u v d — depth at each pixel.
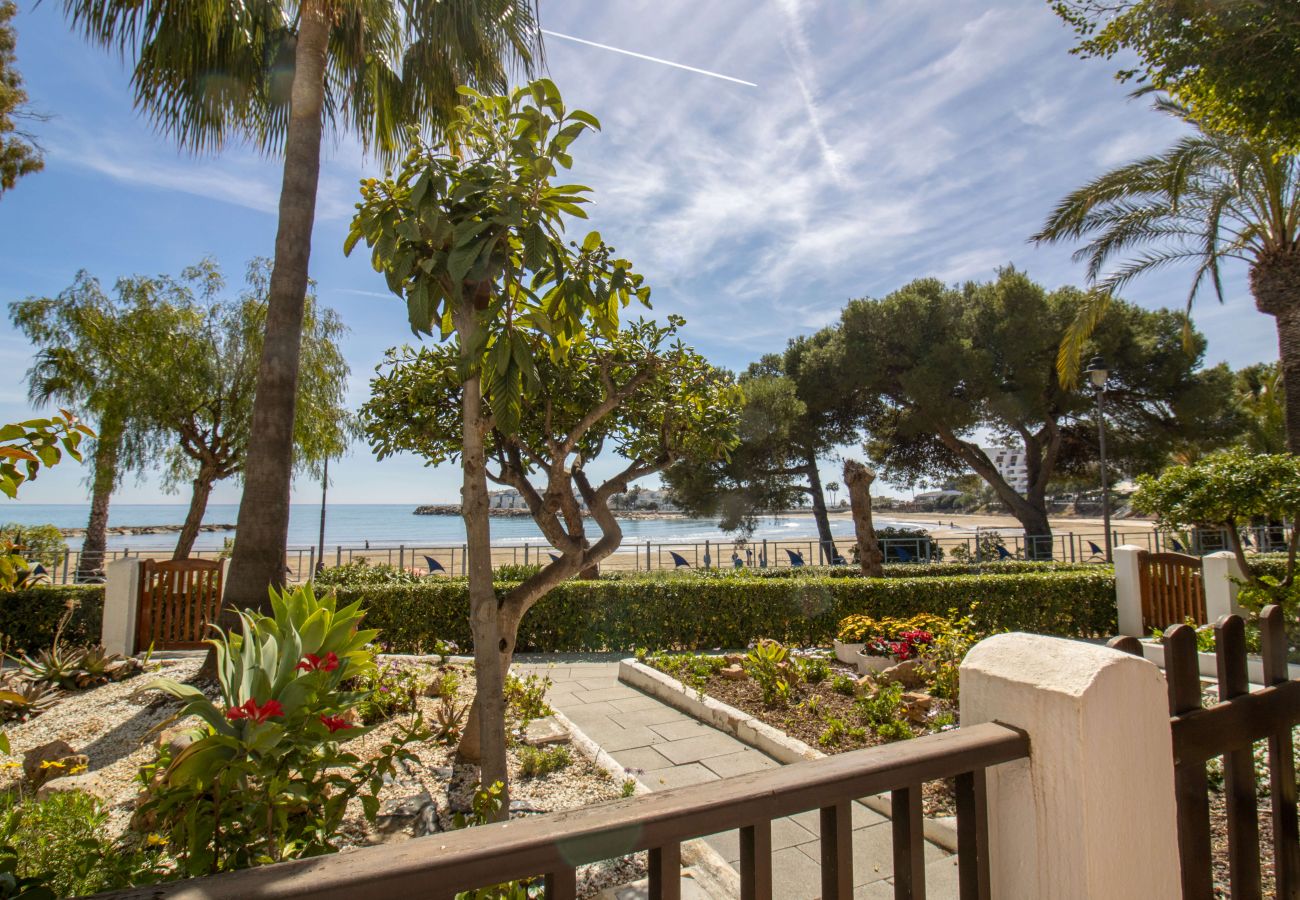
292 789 2.24
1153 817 1.26
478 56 7.04
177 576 8.17
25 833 2.17
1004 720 1.29
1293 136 5.91
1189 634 1.53
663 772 4.41
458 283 2.62
